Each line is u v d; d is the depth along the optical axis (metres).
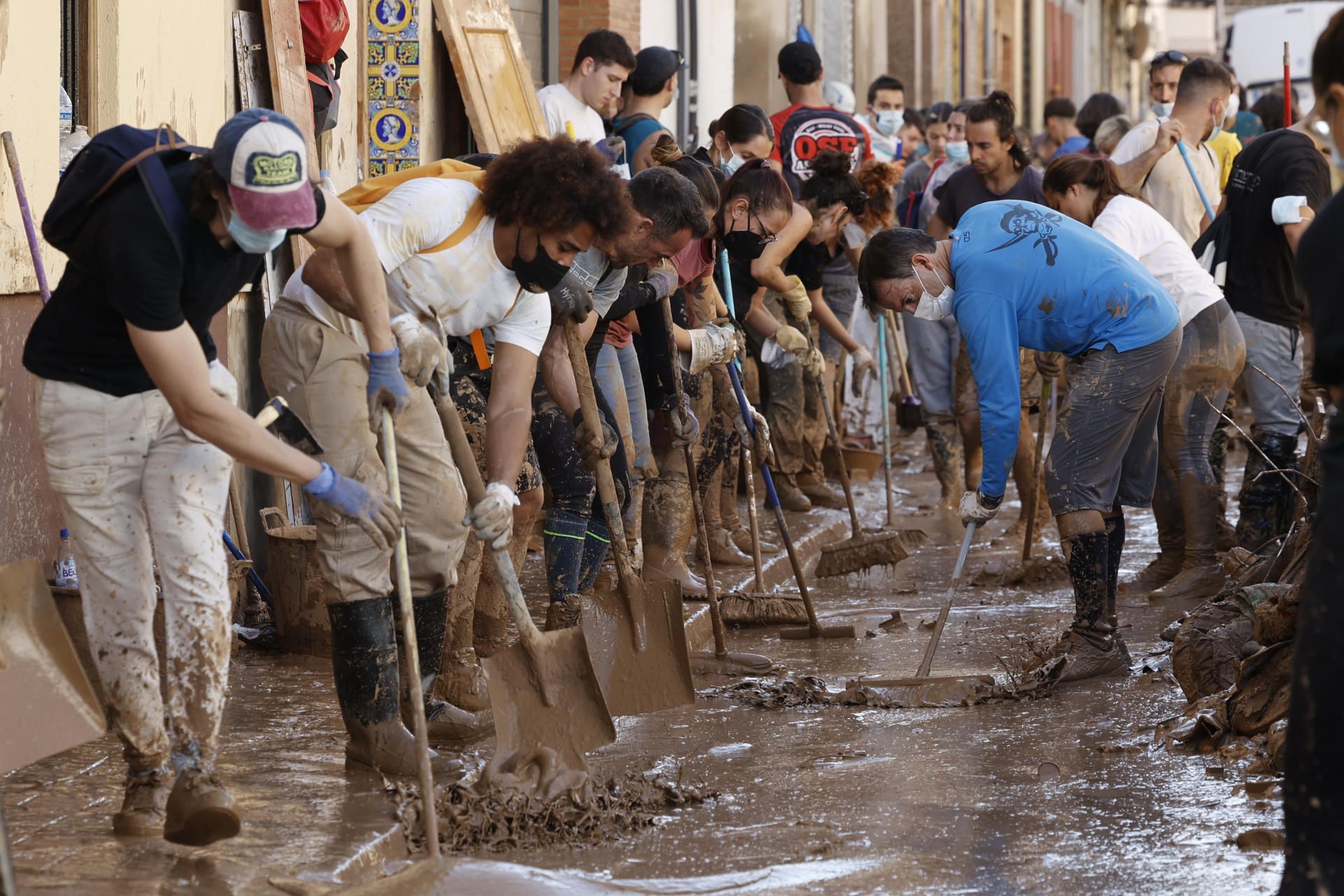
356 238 5.31
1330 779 3.55
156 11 8.50
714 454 10.27
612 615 6.61
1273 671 6.40
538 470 7.93
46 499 7.66
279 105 9.55
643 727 7.03
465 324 6.12
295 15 9.75
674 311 9.44
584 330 7.56
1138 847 5.35
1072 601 9.87
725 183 9.45
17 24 7.11
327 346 5.85
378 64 11.70
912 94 30.45
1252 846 5.32
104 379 5.01
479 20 12.62
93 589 5.13
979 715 7.25
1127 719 7.09
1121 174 11.29
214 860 4.94
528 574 10.21
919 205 15.82
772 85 21.59
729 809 5.83
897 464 16.20
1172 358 7.88
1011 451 7.79
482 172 6.18
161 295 4.66
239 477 9.06
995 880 5.05
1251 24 39.44
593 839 5.46
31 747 4.93
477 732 6.49
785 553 10.99
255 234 4.73
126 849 5.05
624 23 15.59
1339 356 3.65
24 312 7.41
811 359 11.02
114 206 4.69
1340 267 3.63
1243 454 16.19
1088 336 7.83
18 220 7.18
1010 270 7.75
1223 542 10.48
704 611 9.07
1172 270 9.59
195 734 5.00
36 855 4.98
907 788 6.07
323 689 7.33
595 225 5.79
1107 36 69.94
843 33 25.81
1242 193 10.20
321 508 5.90
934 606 9.82
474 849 5.36
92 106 8.10
